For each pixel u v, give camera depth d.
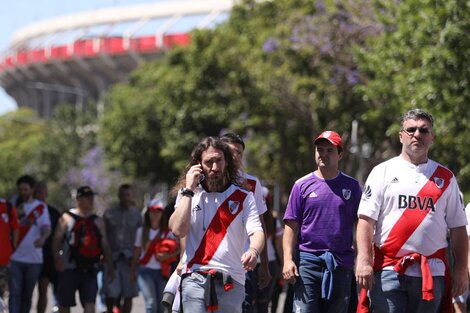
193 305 14.48
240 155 18.27
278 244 23.27
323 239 17.33
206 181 14.70
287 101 68.62
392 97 49.03
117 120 96.25
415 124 14.66
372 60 49.19
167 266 24.17
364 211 14.73
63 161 151.50
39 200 27.62
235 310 14.61
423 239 14.55
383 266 14.68
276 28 65.56
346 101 64.00
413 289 14.57
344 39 60.53
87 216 24.95
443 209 14.68
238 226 14.65
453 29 38.53
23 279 26.30
